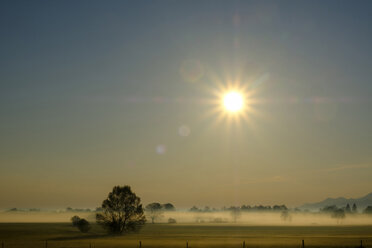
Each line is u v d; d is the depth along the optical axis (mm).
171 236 94062
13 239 85250
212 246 61062
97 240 79000
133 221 102625
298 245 61719
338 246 59750
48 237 92688
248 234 107438
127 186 103500
